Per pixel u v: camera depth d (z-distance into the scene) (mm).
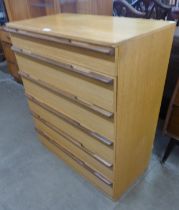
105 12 1921
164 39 924
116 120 896
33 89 1336
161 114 1742
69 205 1289
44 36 952
